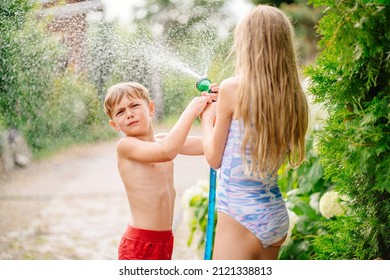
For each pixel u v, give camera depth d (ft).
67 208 21.49
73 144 26.37
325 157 9.64
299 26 24.03
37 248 16.85
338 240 9.89
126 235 9.99
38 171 23.32
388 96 8.18
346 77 8.92
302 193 13.30
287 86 8.45
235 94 8.43
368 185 9.04
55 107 16.11
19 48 14.42
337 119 9.07
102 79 14.71
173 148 9.18
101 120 18.44
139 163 9.83
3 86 15.12
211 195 9.66
